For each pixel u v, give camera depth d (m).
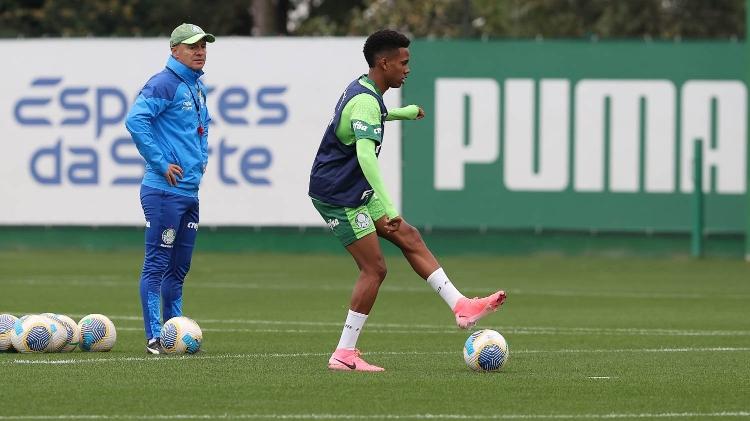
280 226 101.25
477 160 98.75
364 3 167.50
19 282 78.50
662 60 97.12
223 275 85.12
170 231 44.75
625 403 33.97
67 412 32.22
